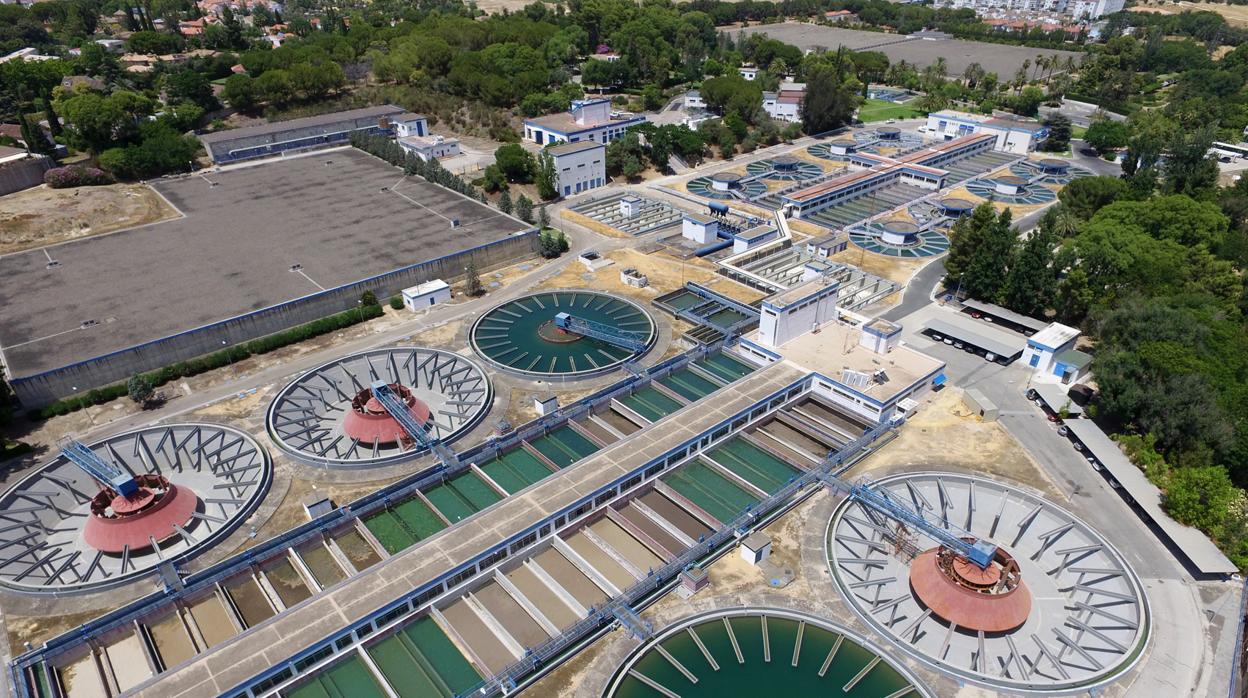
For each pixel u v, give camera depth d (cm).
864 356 10488
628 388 10206
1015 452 9144
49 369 10038
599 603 7106
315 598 6625
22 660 6259
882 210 17462
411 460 9088
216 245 14275
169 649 6738
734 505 8294
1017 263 12062
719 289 13038
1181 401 8531
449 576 6900
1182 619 6894
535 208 17375
